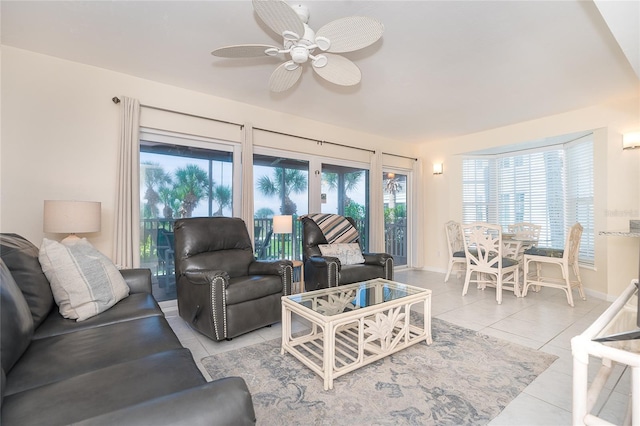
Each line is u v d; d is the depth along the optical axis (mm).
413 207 5492
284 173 3979
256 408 1519
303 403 1559
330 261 3027
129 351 1215
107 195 2717
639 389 727
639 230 2977
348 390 1676
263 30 2143
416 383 1743
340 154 4480
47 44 2324
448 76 2799
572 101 3414
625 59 2473
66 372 1053
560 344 2268
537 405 1539
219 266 2734
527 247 4137
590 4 1834
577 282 3514
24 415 787
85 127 2629
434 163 5355
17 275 1456
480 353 2119
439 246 5285
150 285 2227
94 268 1771
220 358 2043
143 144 2998
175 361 1115
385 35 2150
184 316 2535
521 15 1938
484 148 4660
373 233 4766
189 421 587
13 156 2361
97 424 559
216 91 3203
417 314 2996
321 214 3801
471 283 4328
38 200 2441
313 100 3428
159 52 2441
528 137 4148
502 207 4969
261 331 2551
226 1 1846
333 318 1741
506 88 3066
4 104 2336
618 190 3404
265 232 3807
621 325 1188
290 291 2707
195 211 3291
